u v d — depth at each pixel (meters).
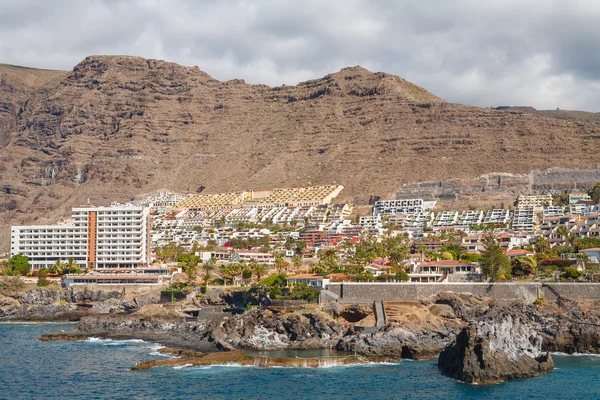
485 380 160.12
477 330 169.00
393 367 174.38
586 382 160.12
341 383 159.62
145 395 151.75
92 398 150.25
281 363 176.75
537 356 173.62
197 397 149.75
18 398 151.25
